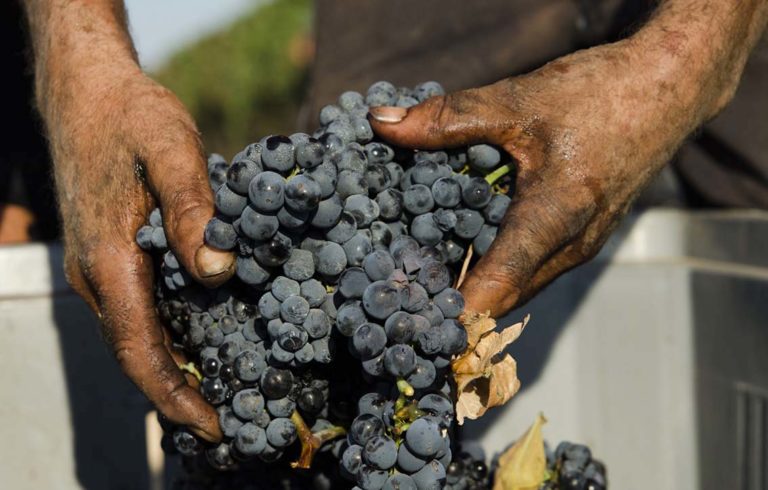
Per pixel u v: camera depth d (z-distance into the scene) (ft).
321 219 2.67
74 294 3.53
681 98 3.04
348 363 2.78
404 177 2.86
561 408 3.82
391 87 2.98
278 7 15.84
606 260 3.85
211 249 2.72
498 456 3.28
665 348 3.84
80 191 3.01
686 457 3.84
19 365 3.51
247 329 2.80
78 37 3.21
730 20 3.13
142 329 2.89
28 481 3.52
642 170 3.03
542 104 2.93
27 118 4.24
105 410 3.56
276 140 2.67
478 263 2.84
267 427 2.79
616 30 3.97
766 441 3.57
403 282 2.65
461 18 4.20
